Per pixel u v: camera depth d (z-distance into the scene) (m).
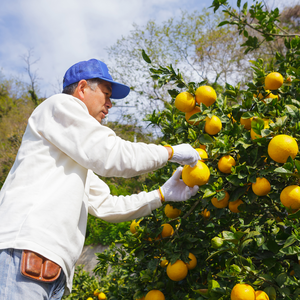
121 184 11.73
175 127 1.96
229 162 1.26
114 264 2.21
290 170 1.05
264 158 1.26
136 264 1.95
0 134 18.72
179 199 1.48
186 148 1.19
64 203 1.01
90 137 1.05
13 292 0.87
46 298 0.95
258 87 1.58
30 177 1.03
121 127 11.76
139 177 11.92
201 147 1.47
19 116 20.47
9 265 0.90
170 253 1.45
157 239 1.67
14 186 1.02
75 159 1.06
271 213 1.44
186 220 1.63
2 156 16.50
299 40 1.94
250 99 1.44
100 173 1.08
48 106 1.11
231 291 1.05
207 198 1.32
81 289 3.68
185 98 1.39
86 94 1.31
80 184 1.10
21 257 0.90
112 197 1.56
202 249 1.51
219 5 2.34
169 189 1.50
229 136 1.38
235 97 1.64
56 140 1.05
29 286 0.89
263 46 10.24
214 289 1.07
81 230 1.18
